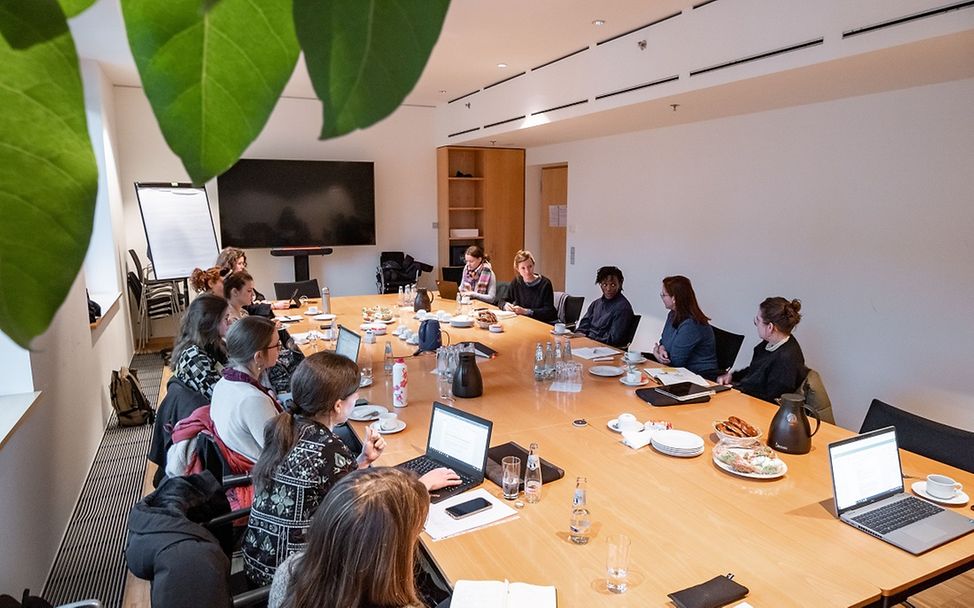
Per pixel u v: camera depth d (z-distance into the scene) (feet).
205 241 22.25
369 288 27.22
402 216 27.50
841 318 14.92
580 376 10.30
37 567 8.57
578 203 24.75
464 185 28.73
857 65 11.17
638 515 6.15
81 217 0.85
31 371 8.71
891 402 13.97
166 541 4.78
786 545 5.62
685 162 19.21
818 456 7.57
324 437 6.20
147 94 0.85
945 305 12.78
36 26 0.81
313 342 13.46
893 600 5.04
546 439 8.07
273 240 23.99
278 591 4.48
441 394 9.84
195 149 0.86
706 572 5.21
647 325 21.38
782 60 11.70
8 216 0.82
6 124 0.82
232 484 7.64
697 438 7.82
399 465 7.27
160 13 0.84
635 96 15.49
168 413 8.90
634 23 14.93
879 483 6.38
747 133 16.99
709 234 18.52
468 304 18.24
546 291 18.49
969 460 7.34
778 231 16.33
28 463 8.41
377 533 3.98
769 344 10.84
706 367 12.10
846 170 14.51
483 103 23.12
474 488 6.72
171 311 22.25
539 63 19.03
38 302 0.82
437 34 0.86
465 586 4.94
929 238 12.95
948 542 5.65
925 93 12.81
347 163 24.89
